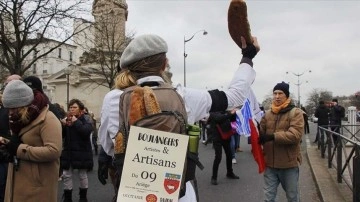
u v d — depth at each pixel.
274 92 5.33
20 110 3.68
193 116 2.19
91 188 8.57
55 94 29.61
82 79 28.14
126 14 26.94
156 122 1.96
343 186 7.87
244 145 18.09
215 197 7.80
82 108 6.97
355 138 15.20
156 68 2.17
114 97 2.21
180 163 1.94
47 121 3.74
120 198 1.88
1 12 15.02
